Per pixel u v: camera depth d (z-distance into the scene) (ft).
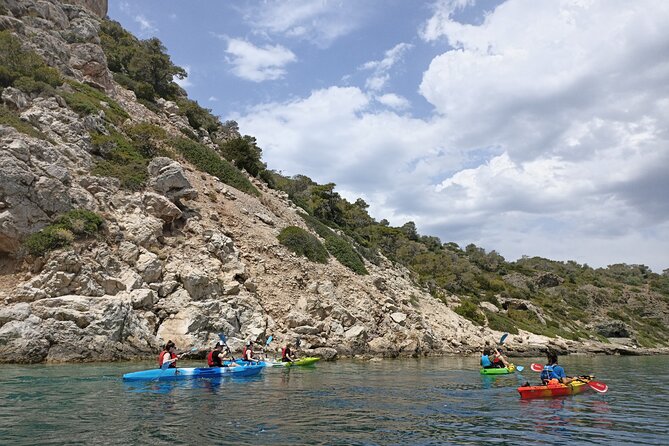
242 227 118.62
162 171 107.14
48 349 68.08
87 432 33.17
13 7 138.31
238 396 49.39
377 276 135.74
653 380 83.30
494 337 157.69
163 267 90.43
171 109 172.35
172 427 35.17
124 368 64.64
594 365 125.59
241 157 168.96
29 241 77.25
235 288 95.86
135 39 204.23
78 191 90.02
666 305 360.48
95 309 73.82
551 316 245.65
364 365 87.97
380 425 38.09
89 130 110.22
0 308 68.54
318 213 205.46
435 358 112.78
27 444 30.04
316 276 116.47
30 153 86.12
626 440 34.99
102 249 83.46
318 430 35.83
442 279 240.94
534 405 48.67
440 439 34.19
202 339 82.89
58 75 120.78
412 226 374.43
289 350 83.76
